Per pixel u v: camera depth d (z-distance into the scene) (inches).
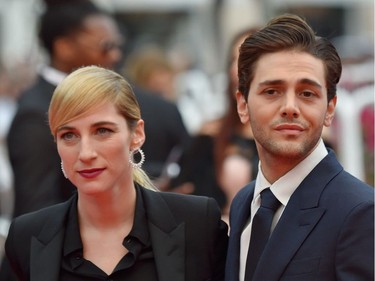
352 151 339.0
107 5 765.9
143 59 526.9
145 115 338.0
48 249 217.3
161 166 334.0
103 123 209.8
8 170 476.7
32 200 301.4
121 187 215.8
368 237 192.2
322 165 204.7
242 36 319.9
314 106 200.2
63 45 326.0
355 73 417.7
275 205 206.2
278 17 206.5
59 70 326.0
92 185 209.9
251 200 215.9
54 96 211.3
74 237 216.7
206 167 322.3
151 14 1005.8
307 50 201.2
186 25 997.2
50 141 305.9
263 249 203.8
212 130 321.7
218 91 489.4
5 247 225.5
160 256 215.3
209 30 805.9
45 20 327.0
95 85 209.8
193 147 323.0
